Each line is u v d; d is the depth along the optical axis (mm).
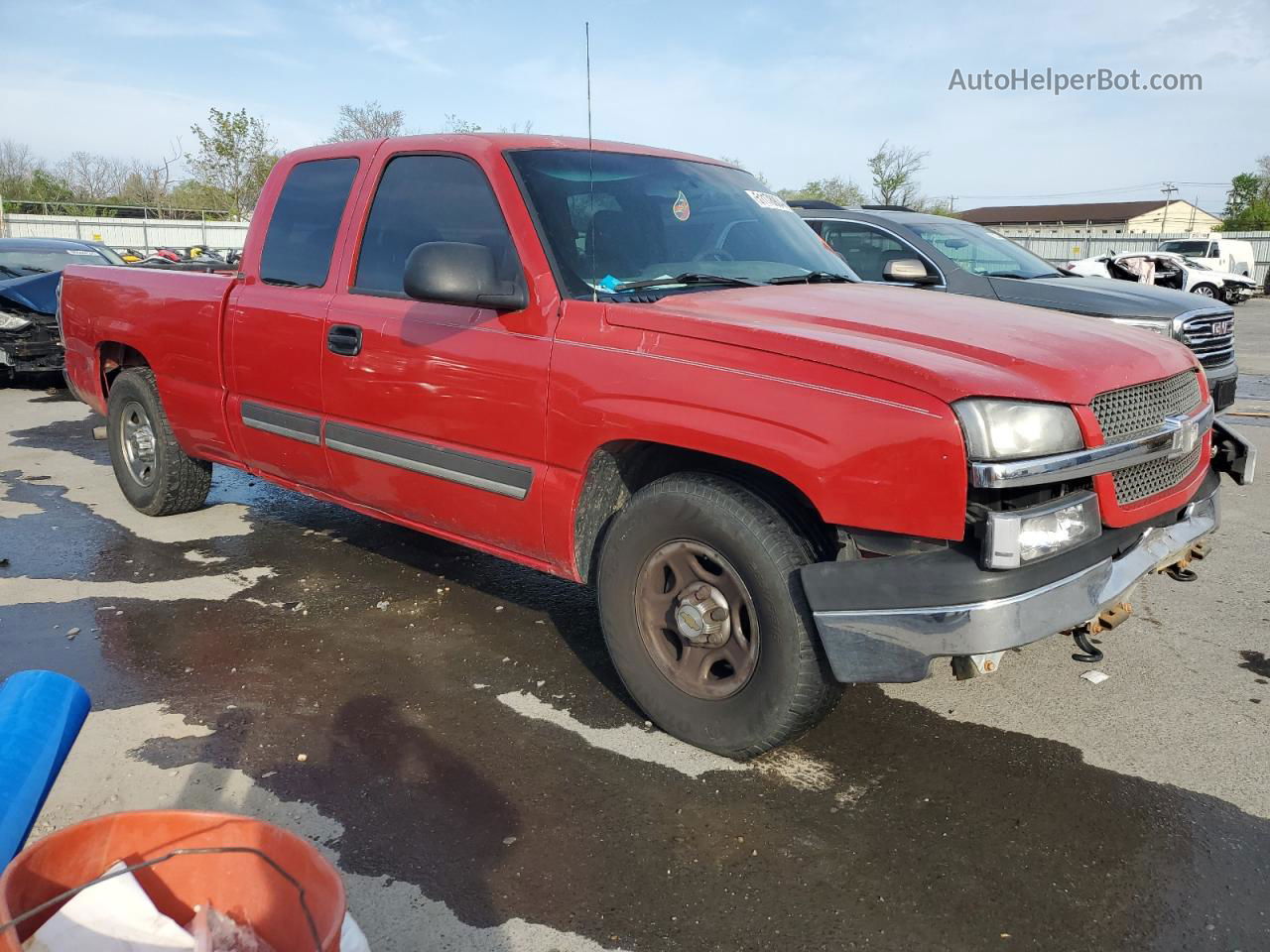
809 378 2686
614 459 3229
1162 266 26250
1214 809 2824
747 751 2986
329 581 4691
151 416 5414
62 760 1285
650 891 2461
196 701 3461
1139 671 3717
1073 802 2854
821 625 2658
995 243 8062
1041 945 2275
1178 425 2920
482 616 4266
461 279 3172
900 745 3178
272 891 1193
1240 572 4801
